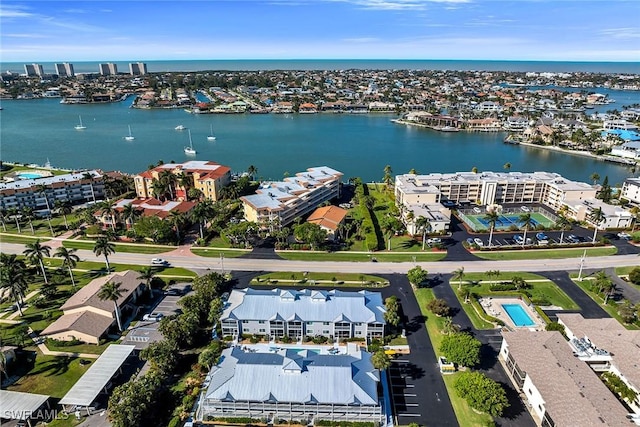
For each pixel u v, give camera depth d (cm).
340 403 8450
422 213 18212
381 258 15725
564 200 19838
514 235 17600
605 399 8269
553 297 13088
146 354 9719
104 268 14975
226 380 8844
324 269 14875
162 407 8925
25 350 10694
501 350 10550
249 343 11012
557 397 8294
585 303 12800
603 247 16412
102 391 9312
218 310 11400
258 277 14262
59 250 13325
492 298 13125
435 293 13362
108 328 11338
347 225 17525
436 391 9419
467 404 9044
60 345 10756
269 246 16788
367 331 11088
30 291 13475
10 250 16350
